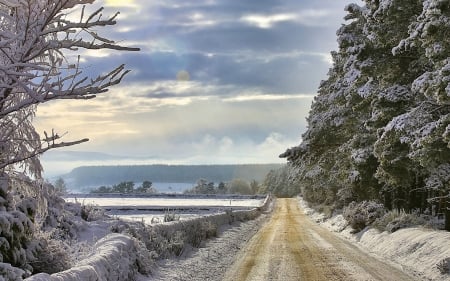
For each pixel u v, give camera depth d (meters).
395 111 20.84
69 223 15.12
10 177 6.77
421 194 30.00
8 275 6.88
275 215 58.53
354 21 28.58
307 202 82.88
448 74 13.71
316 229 34.72
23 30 4.58
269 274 14.27
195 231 22.70
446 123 15.71
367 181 29.47
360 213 28.70
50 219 14.24
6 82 4.67
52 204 15.30
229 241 24.83
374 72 22.16
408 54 20.98
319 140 36.16
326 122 35.91
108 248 11.59
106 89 4.60
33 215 9.10
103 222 16.77
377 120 21.69
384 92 21.28
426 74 15.34
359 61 22.56
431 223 22.03
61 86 4.48
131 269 12.01
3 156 5.78
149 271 13.52
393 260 17.19
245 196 135.75
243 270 15.23
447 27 14.04
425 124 17.39
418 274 14.08
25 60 4.57
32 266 9.02
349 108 34.47
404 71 21.91
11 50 4.59
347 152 33.56
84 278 8.06
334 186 51.88
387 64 21.83
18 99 5.42
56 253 9.57
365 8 27.73
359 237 25.98
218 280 13.55
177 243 18.11
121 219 18.09
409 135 17.61
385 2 20.19
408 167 21.03
